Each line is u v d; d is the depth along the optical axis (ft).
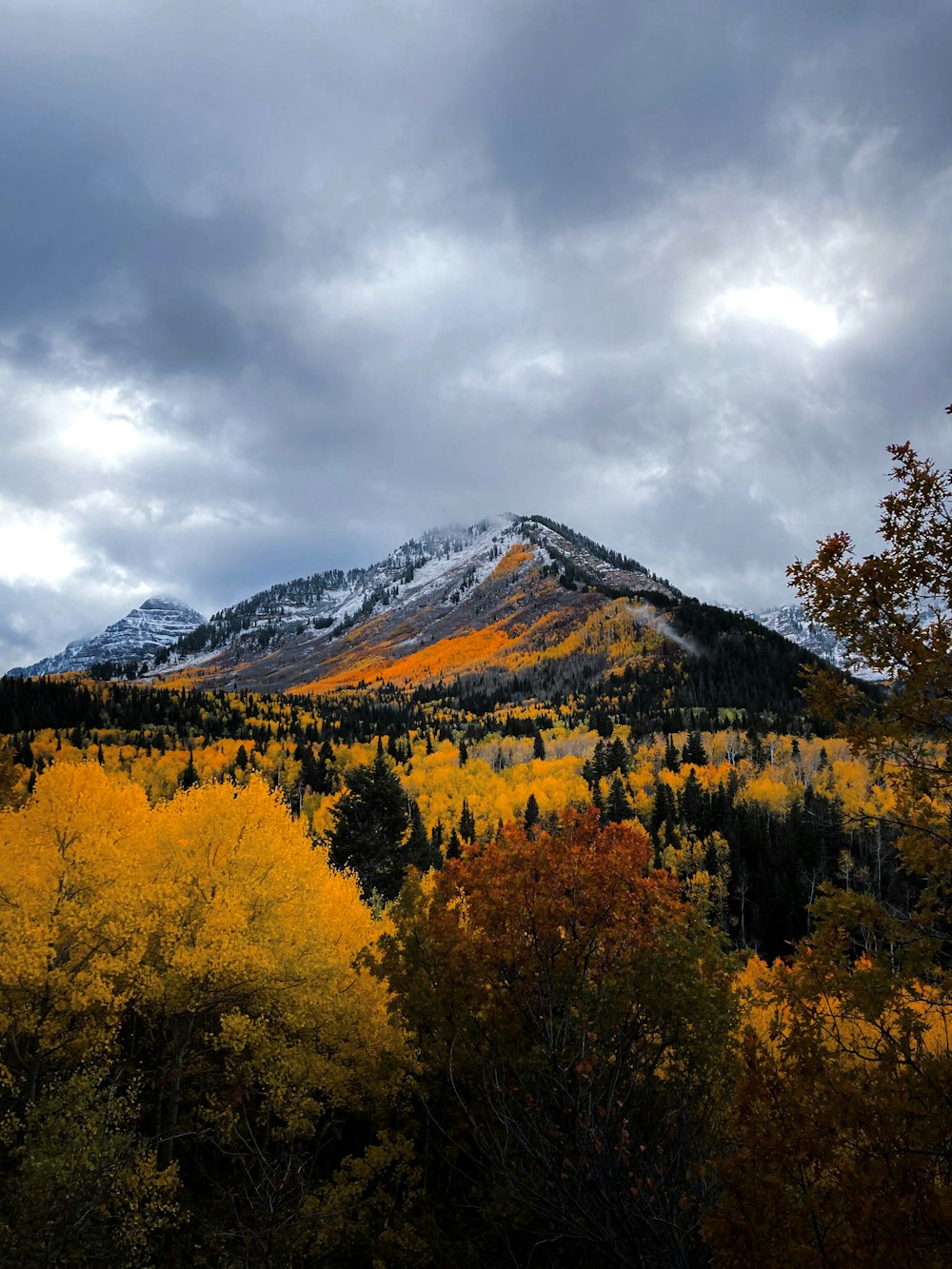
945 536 26.94
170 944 60.03
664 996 37.17
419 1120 62.18
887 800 202.59
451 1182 56.85
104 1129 42.70
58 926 55.52
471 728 574.56
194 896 63.10
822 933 27.58
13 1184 41.70
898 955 25.75
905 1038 24.63
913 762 27.86
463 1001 42.68
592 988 40.52
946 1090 23.30
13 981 50.11
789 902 203.92
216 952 57.21
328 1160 67.67
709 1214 26.91
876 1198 22.75
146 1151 47.19
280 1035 63.21
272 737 478.59
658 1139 35.01
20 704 465.06
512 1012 41.57
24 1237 37.78
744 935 211.61
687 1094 35.86
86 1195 41.24
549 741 479.82
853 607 28.25
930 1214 22.25
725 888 219.82
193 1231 53.01
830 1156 24.79
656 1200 31.12
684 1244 29.99
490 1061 40.32
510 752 444.14
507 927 43.73
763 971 75.10
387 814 142.61
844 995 26.21
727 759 374.84
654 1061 36.65
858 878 158.30
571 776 347.36
